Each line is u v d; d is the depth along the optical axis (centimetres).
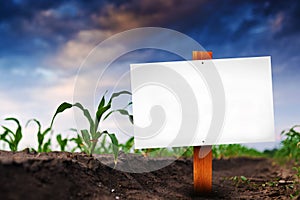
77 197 102
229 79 131
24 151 136
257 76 131
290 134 196
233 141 130
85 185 110
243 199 143
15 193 87
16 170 95
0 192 86
